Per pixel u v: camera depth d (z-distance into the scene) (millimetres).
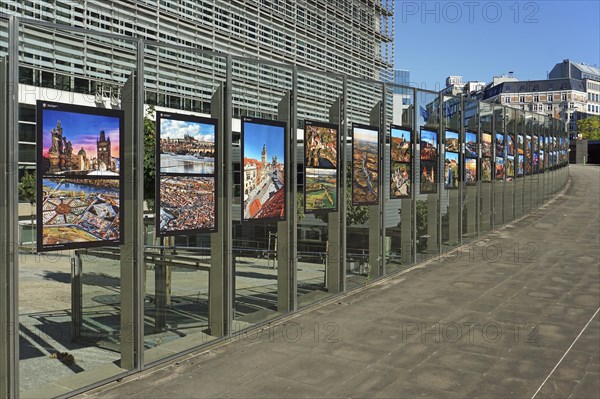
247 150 7059
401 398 4953
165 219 6023
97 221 5312
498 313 7723
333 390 5152
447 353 6117
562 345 6320
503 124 16469
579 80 124000
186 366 5816
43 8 8055
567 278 9859
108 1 9312
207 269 6922
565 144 28406
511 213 17359
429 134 11742
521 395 4980
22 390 5145
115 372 5559
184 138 6227
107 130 5383
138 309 5637
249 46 13352
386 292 9086
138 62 5570
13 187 4590
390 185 10352
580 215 18547
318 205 8492
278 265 7910
